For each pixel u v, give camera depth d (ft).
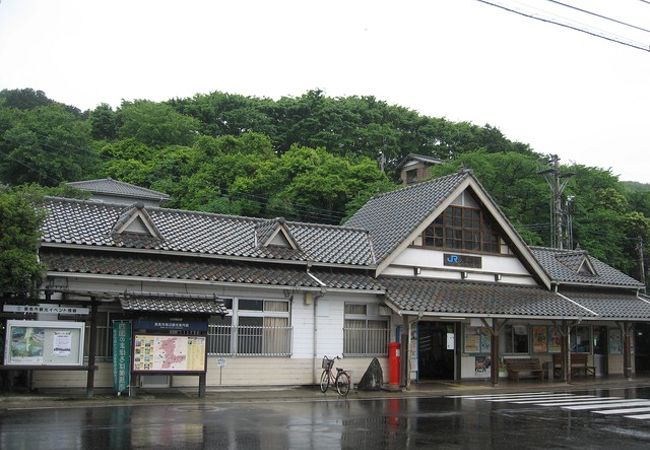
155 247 63.10
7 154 163.12
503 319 76.43
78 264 57.82
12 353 49.39
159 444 33.35
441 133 224.12
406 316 69.36
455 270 81.46
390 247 75.51
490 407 53.98
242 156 169.07
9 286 49.37
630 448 35.50
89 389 52.42
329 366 64.39
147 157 195.11
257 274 66.33
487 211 84.53
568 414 49.90
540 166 149.89
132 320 53.88
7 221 50.47
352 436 37.76
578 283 91.61
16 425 38.29
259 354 66.39
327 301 70.90
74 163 170.09
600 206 153.69
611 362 97.09
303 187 151.84
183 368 54.85
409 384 68.44
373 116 224.94
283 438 36.29
